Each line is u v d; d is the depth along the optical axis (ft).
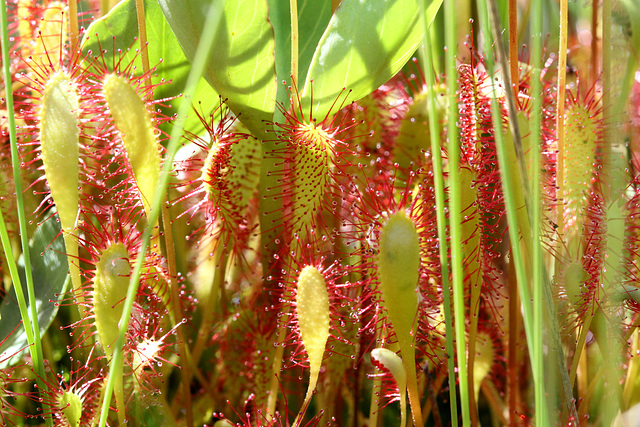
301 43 1.00
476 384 1.01
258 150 0.98
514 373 0.99
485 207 0.93
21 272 1.00
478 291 0.92
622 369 0.97
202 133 1.01
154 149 0.86
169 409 0.99
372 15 0.91
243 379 1.02
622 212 0.93
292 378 0.99
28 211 1.02
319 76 0.92
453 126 0.81
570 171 0.93
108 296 0.87
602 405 0.95
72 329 0.99
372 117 1.01
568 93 0.94
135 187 0.90
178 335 0.95
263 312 0.99
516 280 0.98
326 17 1.00
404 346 0.86
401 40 0.91
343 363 0.98
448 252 0.91
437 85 0.99
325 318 0.87
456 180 0.82
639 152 0.98
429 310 0.92
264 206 0.97
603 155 0.93
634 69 0.95
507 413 1.02
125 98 0.85
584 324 0.91
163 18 0.96
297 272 0.92
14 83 1.03
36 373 0.89
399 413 1.04
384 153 1.00
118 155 0.92
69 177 0.87
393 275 0.85
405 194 0.88
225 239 0.99
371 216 0.90
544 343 0.86
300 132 0.91
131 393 0.96
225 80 0.89
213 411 1.02
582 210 0.93
